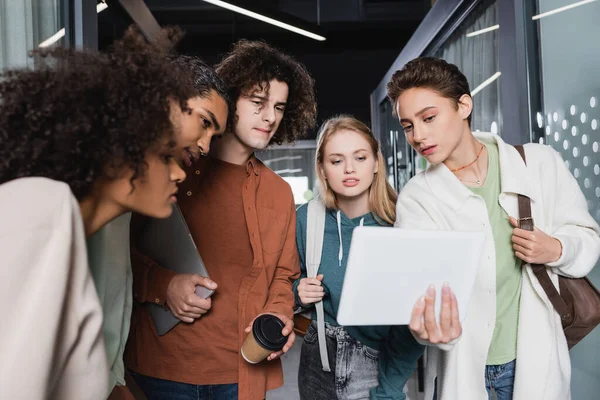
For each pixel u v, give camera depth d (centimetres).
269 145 180
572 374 223
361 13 695
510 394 146
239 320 149
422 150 143
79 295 66
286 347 146
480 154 151
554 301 137
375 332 163
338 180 172
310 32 478
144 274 146
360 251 98
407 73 141
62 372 67
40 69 73
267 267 156
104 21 318
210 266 151
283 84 156
